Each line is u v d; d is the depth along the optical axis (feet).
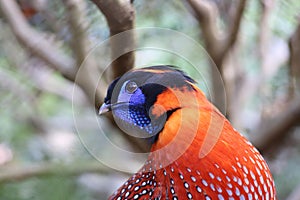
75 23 5.80
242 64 6.82
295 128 6.82
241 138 5.57
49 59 6.11
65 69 6.07
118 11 5.48
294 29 6.54
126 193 5.62
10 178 6.88
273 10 6.62
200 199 5.49
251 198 5.53
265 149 6.73
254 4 6.68
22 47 6.34
